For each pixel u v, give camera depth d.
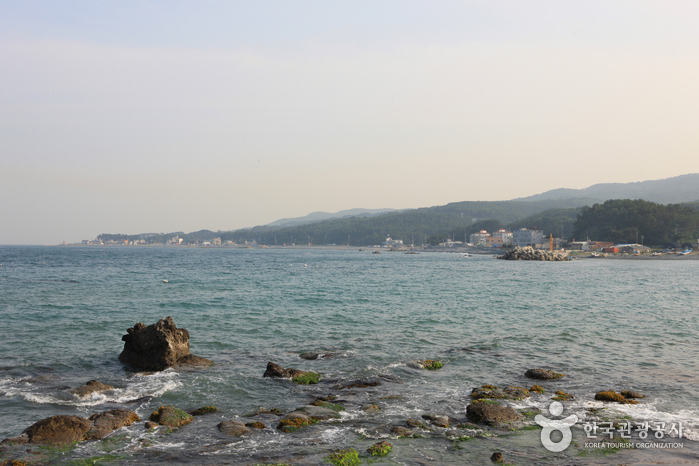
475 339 25.58
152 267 99.69
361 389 16.78
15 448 11.56
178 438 12.42
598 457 11.38
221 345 23.94
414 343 24.48
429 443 12.20
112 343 24.03
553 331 27.91
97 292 47.06
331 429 13.06
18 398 15.50
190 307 36.75
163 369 19.12
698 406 15.12
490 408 14.12
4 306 36.22
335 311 35.34
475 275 82.19
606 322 31.17
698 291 53.69
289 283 60.69
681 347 23.84
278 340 25.17
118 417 13.51
